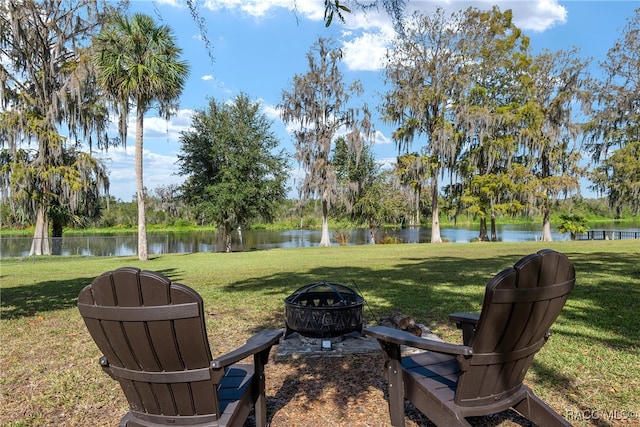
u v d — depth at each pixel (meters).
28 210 20.64
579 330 4.29
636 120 18.08
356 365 3.45
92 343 4.32
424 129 24.91
